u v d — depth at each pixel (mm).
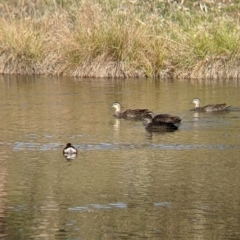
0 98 28656
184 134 22016
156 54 34094
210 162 18922
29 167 18625
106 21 34844
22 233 14602
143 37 34375
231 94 29078
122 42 34250
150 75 33875
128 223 14992
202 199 16234
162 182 17406
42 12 39188
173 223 14977
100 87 31266
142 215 15391
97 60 34250
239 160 19094
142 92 29859
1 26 35906
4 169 18453
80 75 34344
